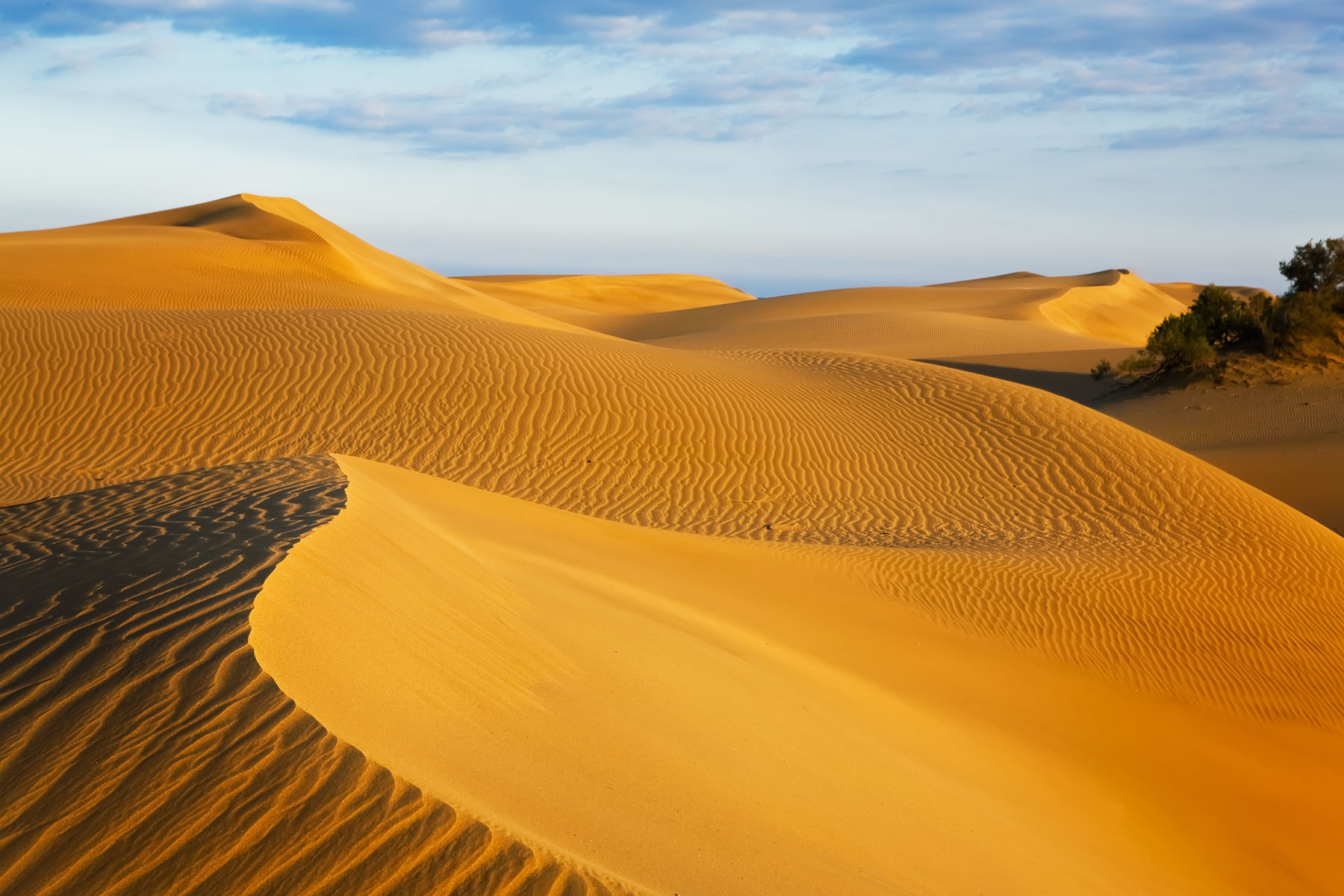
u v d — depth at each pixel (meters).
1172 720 10.35
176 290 42.12
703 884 3.91
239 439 17.58
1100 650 11.91
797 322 65.44
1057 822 7.21
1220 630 13.00
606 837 4.04
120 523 7.88
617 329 77.50
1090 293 95.19
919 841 5.61
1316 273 38.47
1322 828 8.70
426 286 63.34
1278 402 32.75
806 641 10.02
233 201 74.75
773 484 18.52
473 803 3.79
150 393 18.67
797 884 4.27
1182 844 7.72
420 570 7.23
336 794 3.58
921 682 9.74
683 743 5.70
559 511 13.45
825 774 6.13
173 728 4.03
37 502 9.47
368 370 20.22
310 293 45.91
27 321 21.08
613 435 19.36
